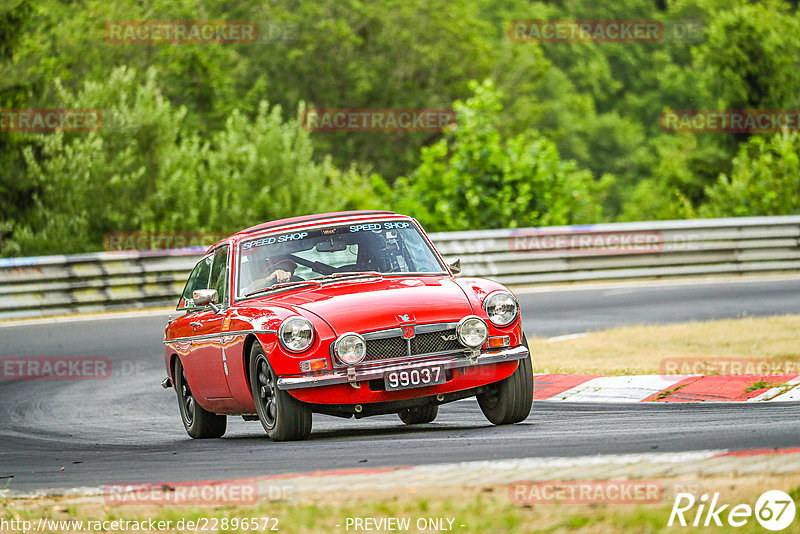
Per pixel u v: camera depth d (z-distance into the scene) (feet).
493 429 87.66
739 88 555.69
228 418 127.34
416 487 59.16
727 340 143.33
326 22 628.69
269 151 363.56
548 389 116.67
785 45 547.08
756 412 88.38
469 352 86.48
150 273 228.02
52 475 82.12
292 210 356.59
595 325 178.60
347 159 634.02
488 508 53.36
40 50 368.89
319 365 84.74
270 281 96.94
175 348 109.09
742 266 258.78
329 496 58.90
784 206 376.07
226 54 560.20
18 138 334.24
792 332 146.61
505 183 321.93
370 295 88.94
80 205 328.08
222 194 350.84
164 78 506.48
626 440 72.95
